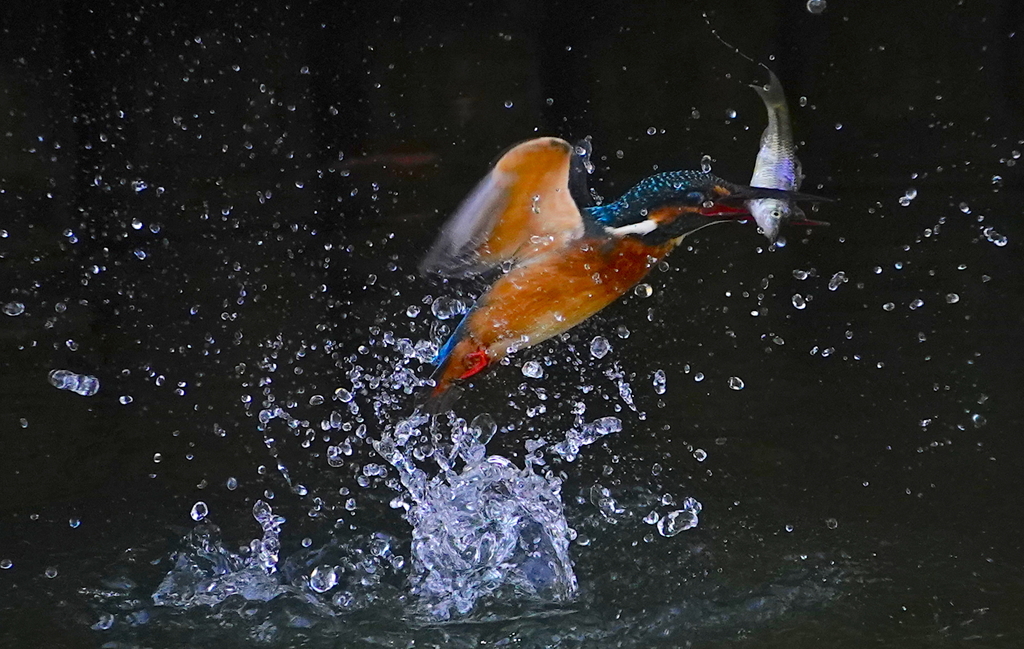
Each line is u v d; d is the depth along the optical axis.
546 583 5.78
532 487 6.55
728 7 17.97
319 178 17.48
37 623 5.54
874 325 10.17
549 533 6.21
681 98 18.20
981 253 12.70
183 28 16.97
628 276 4.77
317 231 15.83
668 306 11.17
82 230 15.30
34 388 9.28
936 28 17.42
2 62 15.45
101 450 7.88
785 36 17.92
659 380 7.23
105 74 16.47
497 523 6.24
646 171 17.86
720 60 18.06
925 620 5.27
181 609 5.67
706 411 8.26
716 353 9.68
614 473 7.17
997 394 8.16
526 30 18.14
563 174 4.55
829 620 5.30
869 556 5.91
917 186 16.55
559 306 4.77
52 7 15.90
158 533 6.54
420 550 6.09
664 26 18.12
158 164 16.73
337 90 17.80
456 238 4.73
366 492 7.12
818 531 6.22
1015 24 17.11
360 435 8.20
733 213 4.68
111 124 16.48
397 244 14.98
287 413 8.70
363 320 11.40
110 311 11.90
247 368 9.86
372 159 17.78
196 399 9.05
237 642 5.35
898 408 8.02
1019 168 16.77
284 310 11.82
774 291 11.54
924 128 17.53
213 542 6.41
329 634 5.40
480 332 4.79
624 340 10.16
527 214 4.66
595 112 18.34
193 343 10.69
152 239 15.24
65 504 6.96
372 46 17.88
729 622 5.35
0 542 6.43
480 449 6.76
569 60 18.27
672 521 6.30
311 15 17.59
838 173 17.25
